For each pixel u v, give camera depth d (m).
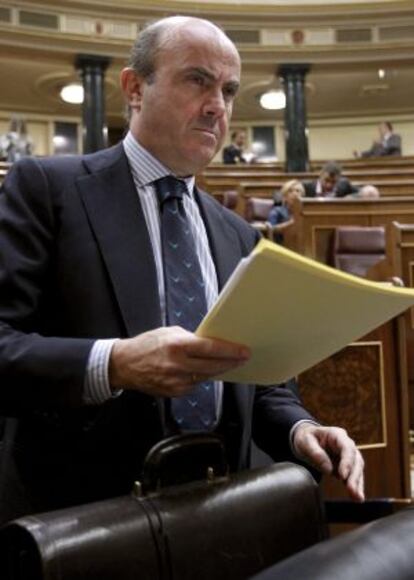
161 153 1.08
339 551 0.60
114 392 0.86
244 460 1.07
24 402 0.91
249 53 8.67
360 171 7.96
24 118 10.58
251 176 7.34
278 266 0.67
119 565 0.74
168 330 0.83
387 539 0.63
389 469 2.16
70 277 1.00
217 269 1.12
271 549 0.87
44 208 1.02
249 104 10.59
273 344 0.82
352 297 0.75
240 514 0.86
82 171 1.07
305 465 1.08
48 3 8.09
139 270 1.01
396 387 2.18
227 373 0.90
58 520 0.74
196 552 0.80
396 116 10.97
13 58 8.41
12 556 0.74
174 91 1.03
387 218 4.75
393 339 2.19
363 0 8.55
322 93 10.31
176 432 1.00
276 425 1.10
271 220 5.19
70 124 10.80
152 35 1.06
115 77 9.23
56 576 0.70
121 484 0.97
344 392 2.15
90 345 0.87
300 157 8.69
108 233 1.02
